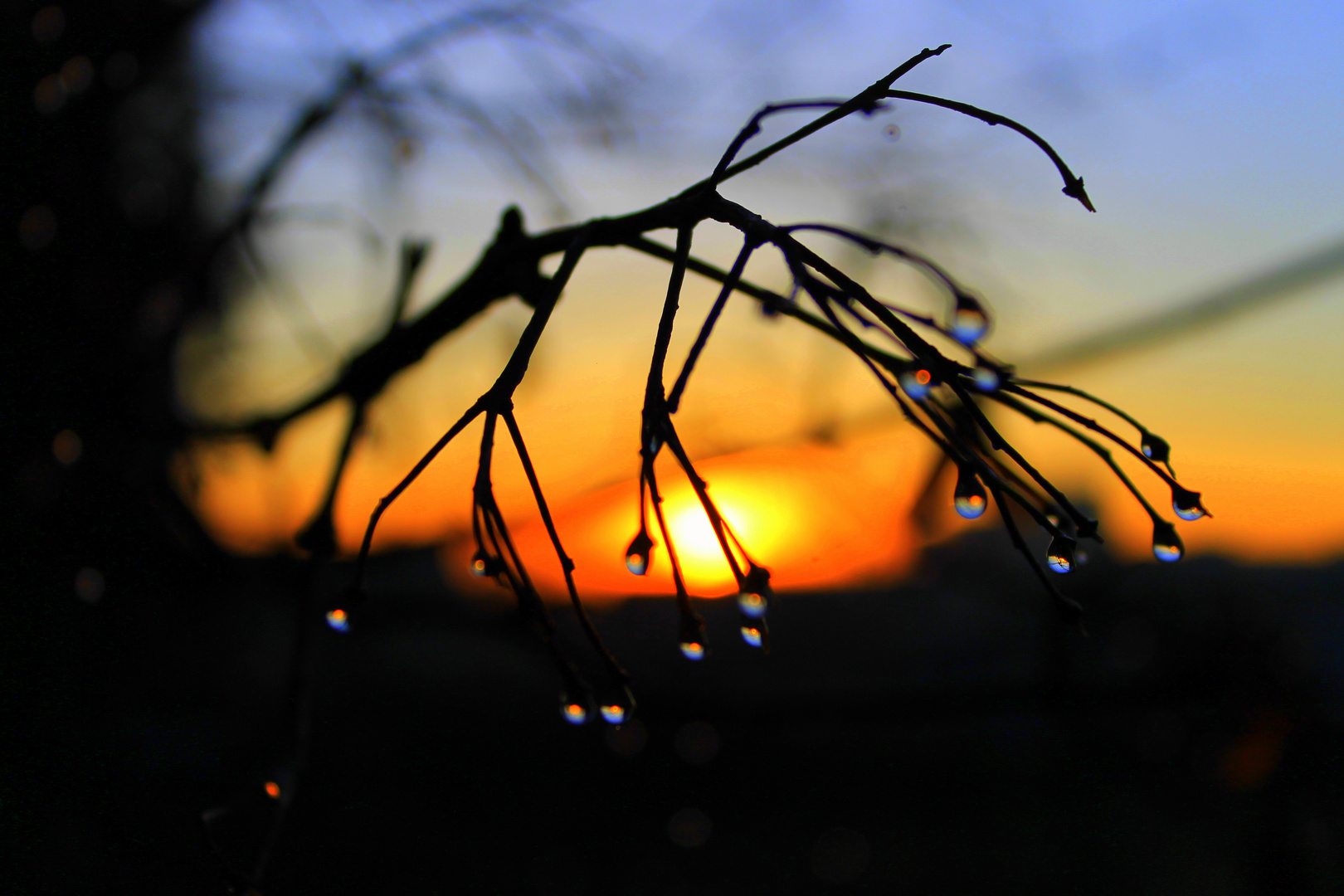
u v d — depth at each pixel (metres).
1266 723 0.69
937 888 0.79
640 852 0.79
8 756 0.51
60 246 0.52
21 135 0.52
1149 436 0.28
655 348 0.26
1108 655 0.69
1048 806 0.84
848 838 0.83
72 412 0.50
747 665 0.73
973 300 0.28
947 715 0.65
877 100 0.28
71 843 0.52
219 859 0.31
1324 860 0.67
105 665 0.55
